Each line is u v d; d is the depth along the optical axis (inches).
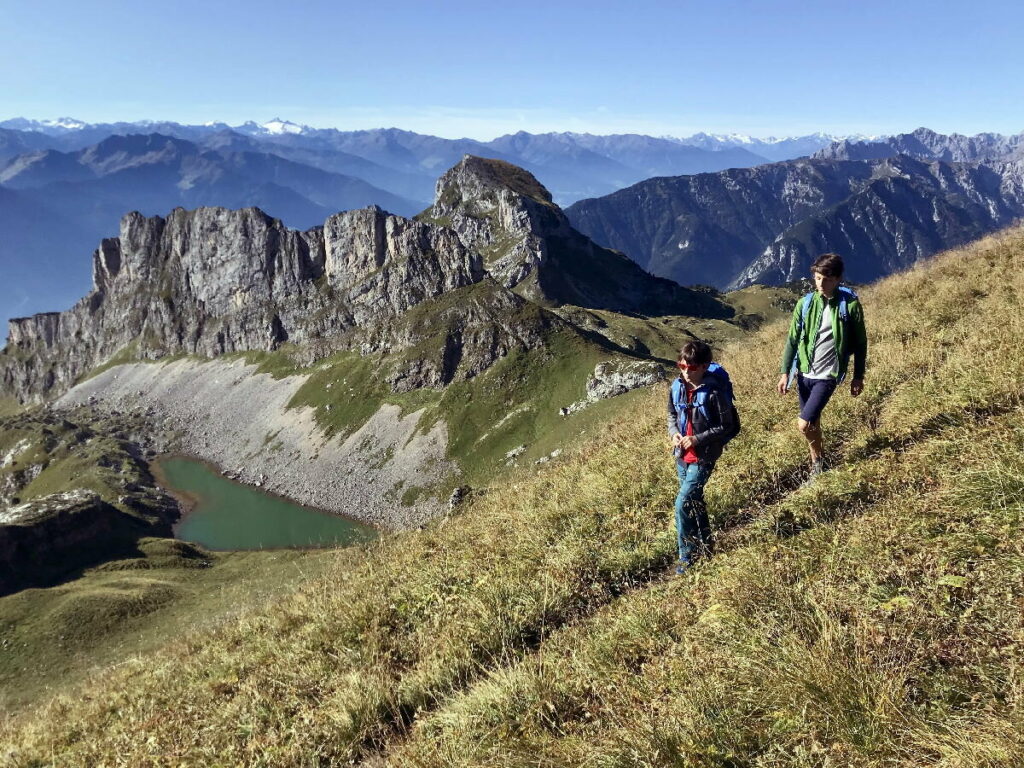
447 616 284.5
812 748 140.1
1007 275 550.9
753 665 168.7
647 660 204.1
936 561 189.6
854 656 158.1
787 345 304.3
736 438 386.3
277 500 6269.7
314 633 322.3
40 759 325.1
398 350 7362.2
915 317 547.5
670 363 5590.6
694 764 148.3
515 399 6033.5
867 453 295.4
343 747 230.2
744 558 231.8
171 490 6727.4
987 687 140.4
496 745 182.9
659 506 322.3
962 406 286.0
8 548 3762.3
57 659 2306.8
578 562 288.8
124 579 3127.5
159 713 313.6
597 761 158.6
